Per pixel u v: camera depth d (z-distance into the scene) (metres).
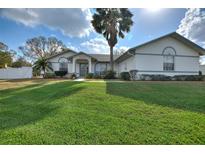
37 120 4.25
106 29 23.36
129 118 4.39
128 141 3.29
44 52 42.22
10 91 8.40
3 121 4.20
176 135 3.49
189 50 19.14
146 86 9.96
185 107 5.31
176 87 9.62
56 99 6.39
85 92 7.64
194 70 19.12
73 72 24.44
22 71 24.05
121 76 20.23
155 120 4.24
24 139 3.31
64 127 3.83
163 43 18.62
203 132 3.61
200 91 8.23
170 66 18.78
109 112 4.86
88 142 3.26
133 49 17.98
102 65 28.03
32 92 8.00
